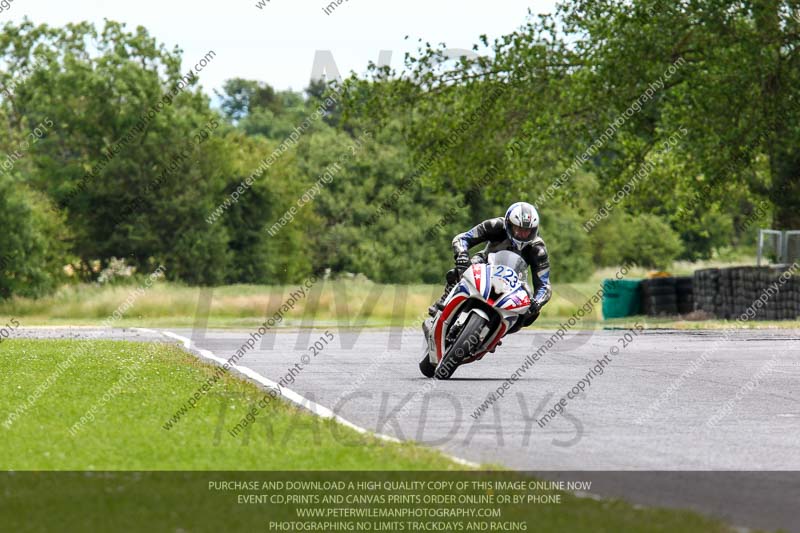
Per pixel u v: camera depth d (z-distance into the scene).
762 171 145.25
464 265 50.78
